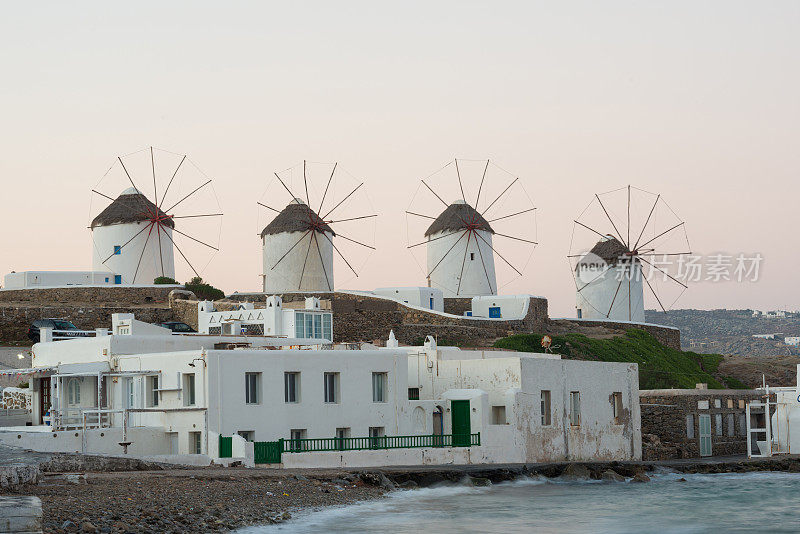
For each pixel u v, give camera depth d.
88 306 98.31
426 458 53.84
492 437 57.12
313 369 53.34
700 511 44.47
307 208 128.75
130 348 55.94
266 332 77.12
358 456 51.22
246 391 50.88
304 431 52.72
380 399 56.16
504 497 47.16
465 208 137.88
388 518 38.91
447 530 37.06
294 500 40.19
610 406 66.06
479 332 106.56
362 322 99.44
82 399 56.03
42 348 61.28
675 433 69.25
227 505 36.59
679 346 132.50
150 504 34.25
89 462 42.72
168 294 107.75
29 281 108.44
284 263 126.69
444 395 58.38
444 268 136.12
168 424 50.78
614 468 58.16
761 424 77.44
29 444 46.31
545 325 117.50
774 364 121.88
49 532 27.41
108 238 122.94
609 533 38.19
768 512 44.31
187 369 50.44
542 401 60.88
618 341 112.75
